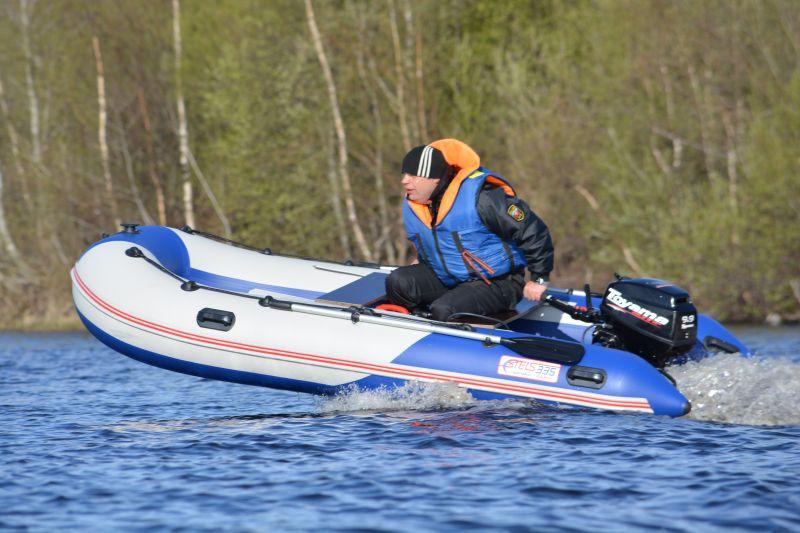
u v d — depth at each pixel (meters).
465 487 16.73
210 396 29.56
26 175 85.31
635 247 71.94
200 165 88.00
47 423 24.22
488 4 87.44
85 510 15.79
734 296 67.50
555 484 16.83
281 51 80.00
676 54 77.12
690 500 15.84
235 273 28.31
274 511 15.57
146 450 20.22
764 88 73.19
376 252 80.62
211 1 88.00
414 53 82.19
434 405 23.22
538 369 22.83
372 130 82.19
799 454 18.78
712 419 22.05
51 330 69.88
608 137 76.81
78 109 86.06
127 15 86.00
